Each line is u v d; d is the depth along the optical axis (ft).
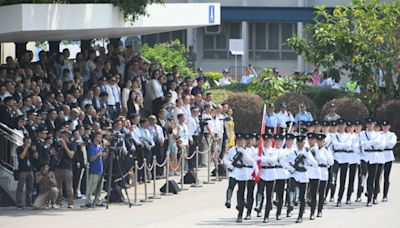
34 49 225.35
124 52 177.27
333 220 129.39
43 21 145.07
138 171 156.76
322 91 207.41
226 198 134.00
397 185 162.71
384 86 208.23
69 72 161.68
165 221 126.93
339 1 294.46
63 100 151.94
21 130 139.64
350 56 206.28
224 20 286.46
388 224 125.90
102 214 132.16
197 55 311.06
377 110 198.08
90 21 154.20
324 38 206.49
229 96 203.10
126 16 161.89
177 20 176.55
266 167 128.06
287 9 283.59
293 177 128.77
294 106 199.52
